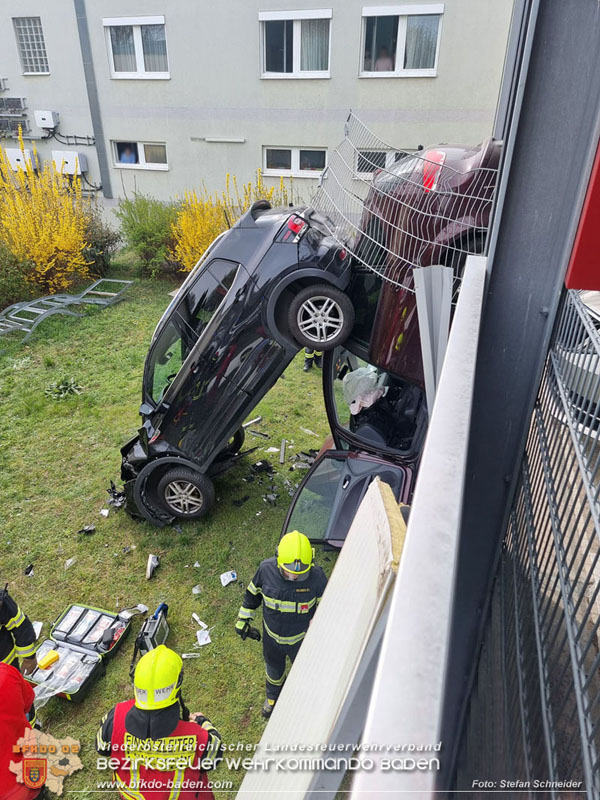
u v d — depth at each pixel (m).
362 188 4.48
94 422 7.24
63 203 11.70
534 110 1.75
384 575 0.80
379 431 5.11
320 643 1.12
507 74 6.39
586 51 1.65
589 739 0.98
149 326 10.27
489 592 2.32
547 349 1.99
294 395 8.00
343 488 4.83
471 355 1.25
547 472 1.73
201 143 13.65
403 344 4.37
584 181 1.69
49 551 5.07
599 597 1.59
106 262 12.96
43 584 4.70
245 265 4.64
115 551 5.07
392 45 11.44
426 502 0.73
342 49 11.64
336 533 4.76
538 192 1.85
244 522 5.43
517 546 1.97
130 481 5.19
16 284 10.69
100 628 4.15
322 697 0.94
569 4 1.62
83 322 10.40
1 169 11.86
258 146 13.23
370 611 0.82
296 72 12.27
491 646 2.04
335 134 12.48
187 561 4.95
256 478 6.11
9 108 14.95
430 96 11.55
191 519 5.45
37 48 14.20
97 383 8.27
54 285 11.40
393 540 0.88
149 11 12.62
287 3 11.60
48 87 14.44
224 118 13.18
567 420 1.59
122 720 2.42
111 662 4.02
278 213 4.82
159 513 5.36
